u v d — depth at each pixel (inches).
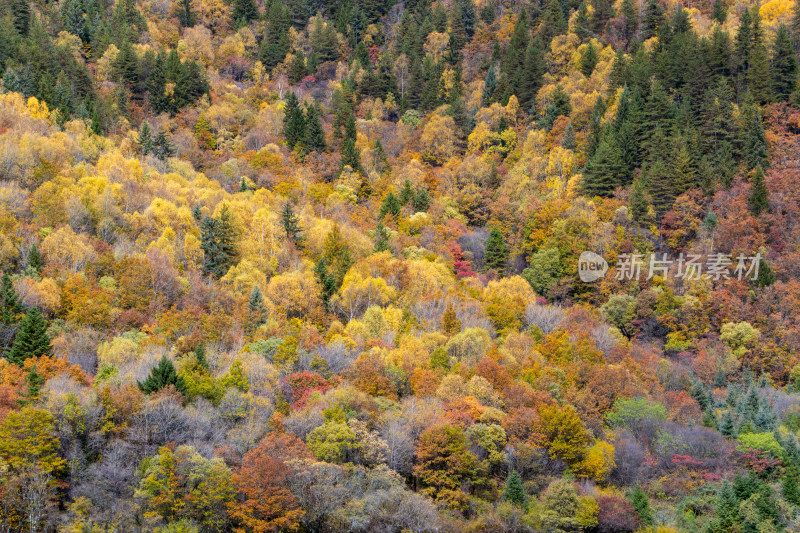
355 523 2276.1
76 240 3563.0
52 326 3029.0
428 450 2529.5
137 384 2600.9
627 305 4244.6
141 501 2175.2
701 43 6043.3
